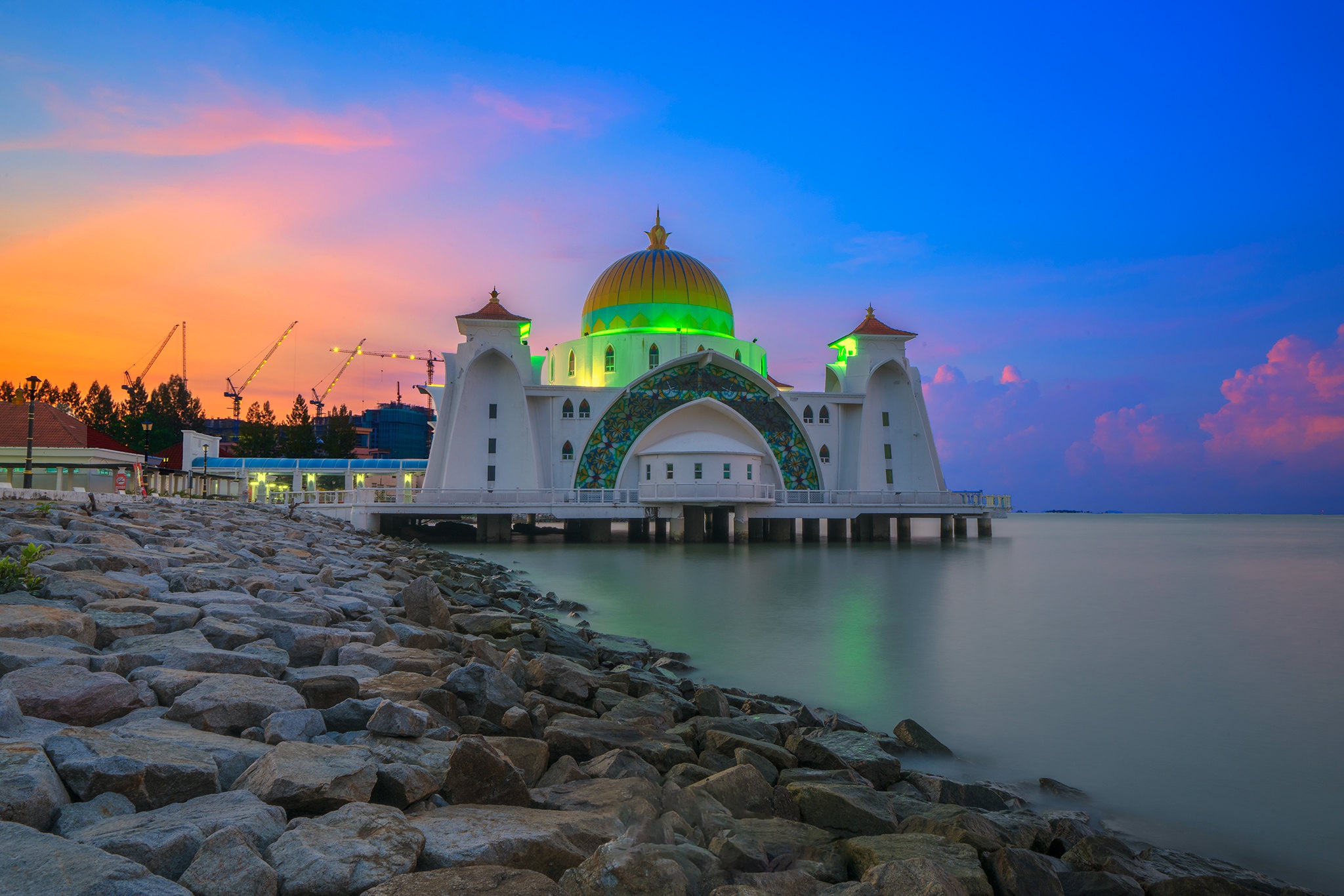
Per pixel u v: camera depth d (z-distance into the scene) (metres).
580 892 5.36
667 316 69.62
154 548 18.36
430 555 40.34
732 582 35.97
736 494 60.62
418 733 7.94
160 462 62.19
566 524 71.31
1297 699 16.44
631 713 11.80
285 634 11.69
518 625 18.72
